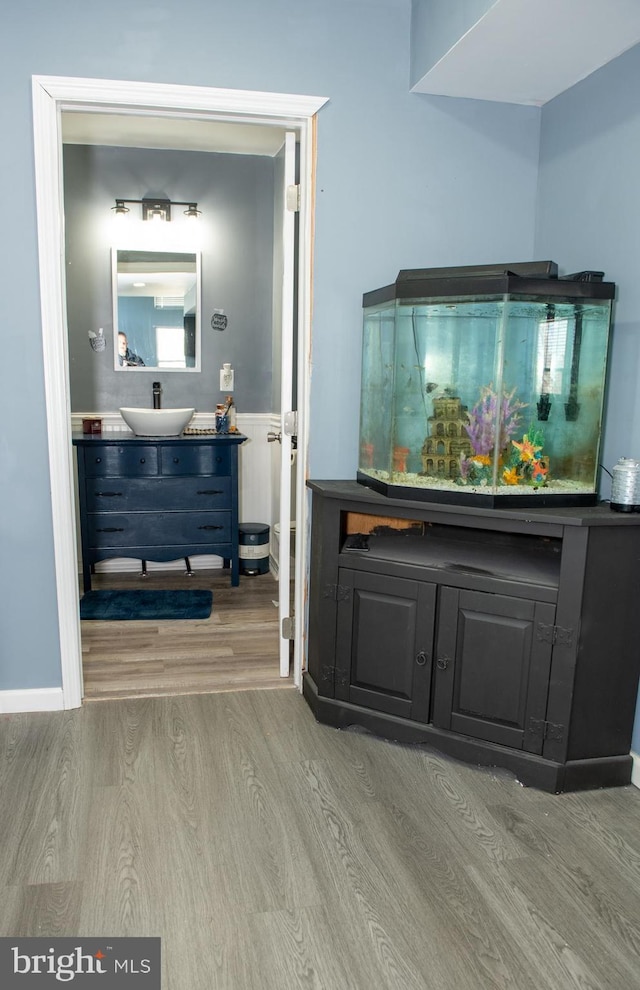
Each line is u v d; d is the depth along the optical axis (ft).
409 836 6.11
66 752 7.33
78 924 5.04
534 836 6.16
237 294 14.16
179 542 13.00
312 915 5.17
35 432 7.75
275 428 14.06
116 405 13.96
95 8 7.30
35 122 7.25
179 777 6.93
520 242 8.76
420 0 7.79
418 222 8.41
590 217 7.65
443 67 7.48
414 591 7.33
